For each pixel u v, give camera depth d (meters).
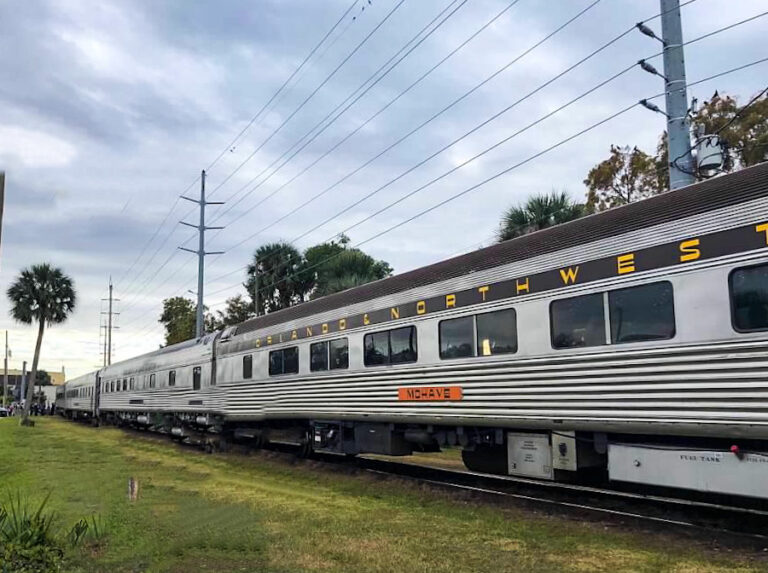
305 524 8.07
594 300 8.16
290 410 14.66
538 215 18.11
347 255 24.45
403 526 7.91
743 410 6.53
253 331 16.81
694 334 7.03
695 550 6.57
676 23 10.97
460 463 15.09
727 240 6.84
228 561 6.45
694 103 11.84
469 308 10.00
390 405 11.52
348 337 12.83
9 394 115.75
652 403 7.39
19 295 39.16
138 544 7.05
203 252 35.75
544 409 8.67
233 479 12.73
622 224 7.98
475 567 6.14
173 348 23.41
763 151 18.91
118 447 20.81
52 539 6.81
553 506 9.00
